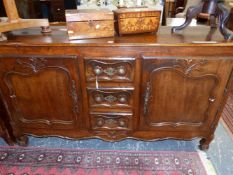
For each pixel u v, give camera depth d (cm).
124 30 109
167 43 98
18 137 140
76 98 119
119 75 110
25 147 145
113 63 106
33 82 115
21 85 116
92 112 126
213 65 104
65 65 107
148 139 138
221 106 120
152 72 107
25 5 271
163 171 127
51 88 117
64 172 127
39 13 305
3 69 110
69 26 102
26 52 104
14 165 131
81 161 134
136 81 112
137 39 105
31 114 129
